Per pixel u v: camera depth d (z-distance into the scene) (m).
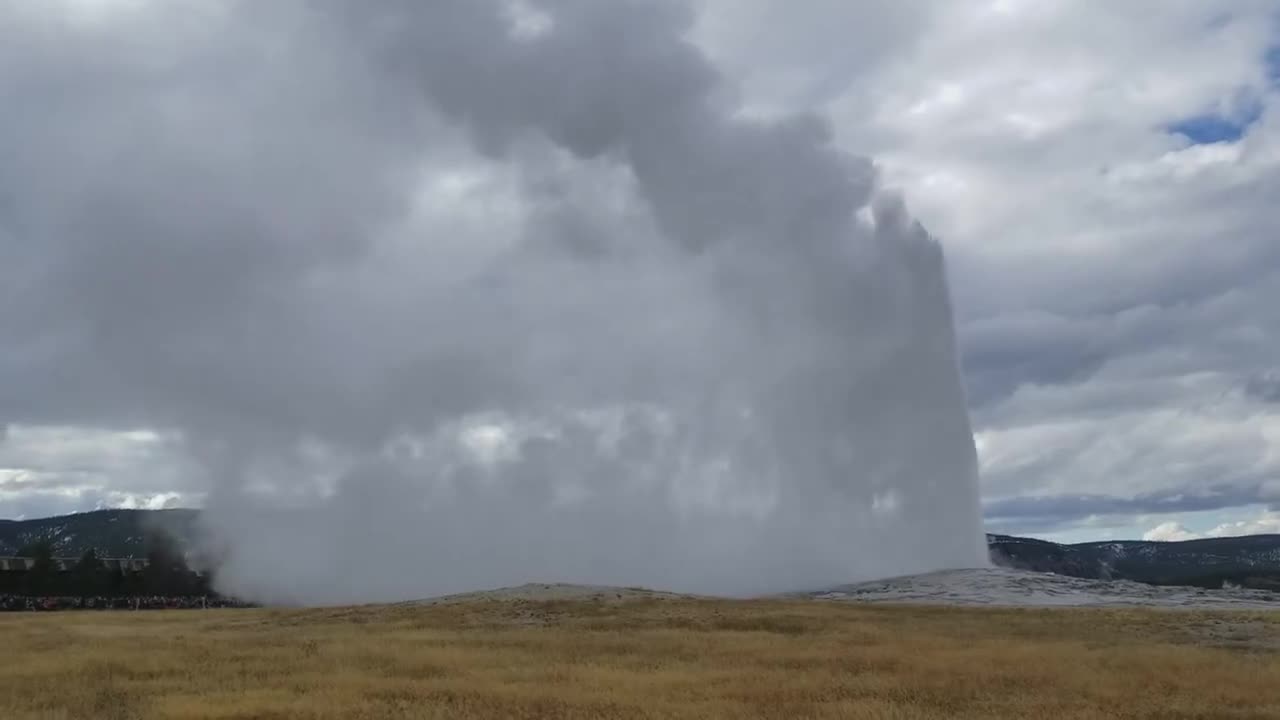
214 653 29.41
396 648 30.45
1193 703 20.06
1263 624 34.06
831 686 22.28
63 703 20.06
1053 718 18.52
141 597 92.31
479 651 29.88
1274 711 19.38
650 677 23.80
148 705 19.80
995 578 58.56
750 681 23.17
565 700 20.27
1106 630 34.31
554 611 43.31
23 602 82.19
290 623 43.28
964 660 26.58
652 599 47.59
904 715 18.64
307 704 19.64
